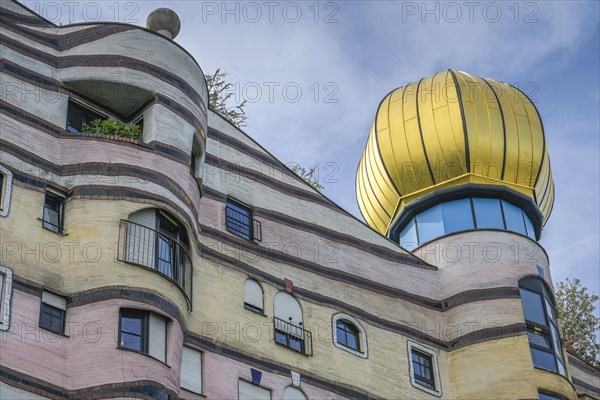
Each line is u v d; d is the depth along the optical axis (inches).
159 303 999.0
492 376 1290.6
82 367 936.3
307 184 1321.4
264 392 1101.7
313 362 1167.0
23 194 1018.1
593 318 1812.3
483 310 1341.0
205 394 1045.2
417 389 1258.6
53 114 1094.4
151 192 1063.0
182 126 1141.7
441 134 1486.2
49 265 991.0
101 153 1069.8
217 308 1114.1
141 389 937.5
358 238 1332.4
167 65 1165.7
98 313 967.0
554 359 1331.2
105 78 1124.5
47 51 1137.4
